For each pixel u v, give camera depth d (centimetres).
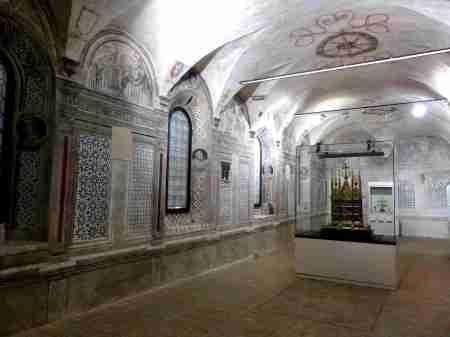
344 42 812
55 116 493
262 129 1173
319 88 1148
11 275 431
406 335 473
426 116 1381
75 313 514
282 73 938
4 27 452
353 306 595
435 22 652
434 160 1664
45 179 490
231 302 600
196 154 840
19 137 494
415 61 877
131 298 605
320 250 790
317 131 1572
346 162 884
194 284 718
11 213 494
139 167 642
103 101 569
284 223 1305
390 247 722
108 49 573
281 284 733
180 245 741
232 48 767
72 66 509
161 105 694
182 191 807
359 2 627
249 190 1053
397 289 713
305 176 960
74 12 479
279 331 478
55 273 483
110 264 573
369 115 1462
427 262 1014
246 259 1012
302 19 695
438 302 625
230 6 607
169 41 647
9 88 493
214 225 868
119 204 598
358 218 829
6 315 429
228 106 948
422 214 1675
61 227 498
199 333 464
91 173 549
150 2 551
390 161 825
